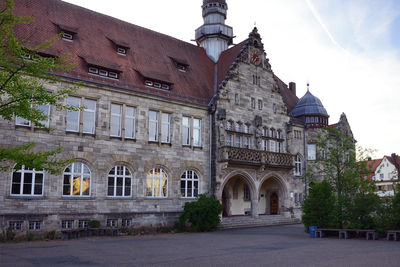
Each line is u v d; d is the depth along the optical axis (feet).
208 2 129.59
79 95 80.02
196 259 44.88
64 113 77.36
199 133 100.58
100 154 81.25
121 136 84.99
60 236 68.18
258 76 112.88
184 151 95.50
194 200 95.76
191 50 119.44
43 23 84.94
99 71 85.25
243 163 99.55
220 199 96.89
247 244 60.70
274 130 114.42
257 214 104.63
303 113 128.57
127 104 86.99
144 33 108.47
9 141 70.18
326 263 41.19
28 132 72.54
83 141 79.25
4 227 67.72
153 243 61.72
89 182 79.87
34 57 51.13
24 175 71.82
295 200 118.93
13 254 47.83
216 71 117.60
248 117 107.65
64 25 87.66
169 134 94.27
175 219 90.99
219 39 126.93
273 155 107.45
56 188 74.74
